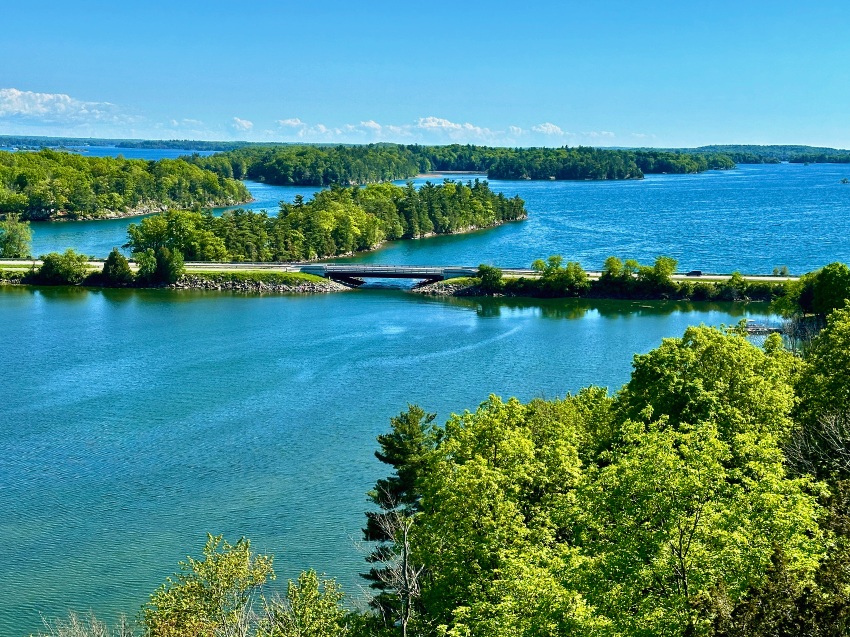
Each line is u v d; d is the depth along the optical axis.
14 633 63.38
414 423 68.44
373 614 56.22
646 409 52.81
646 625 36.50
